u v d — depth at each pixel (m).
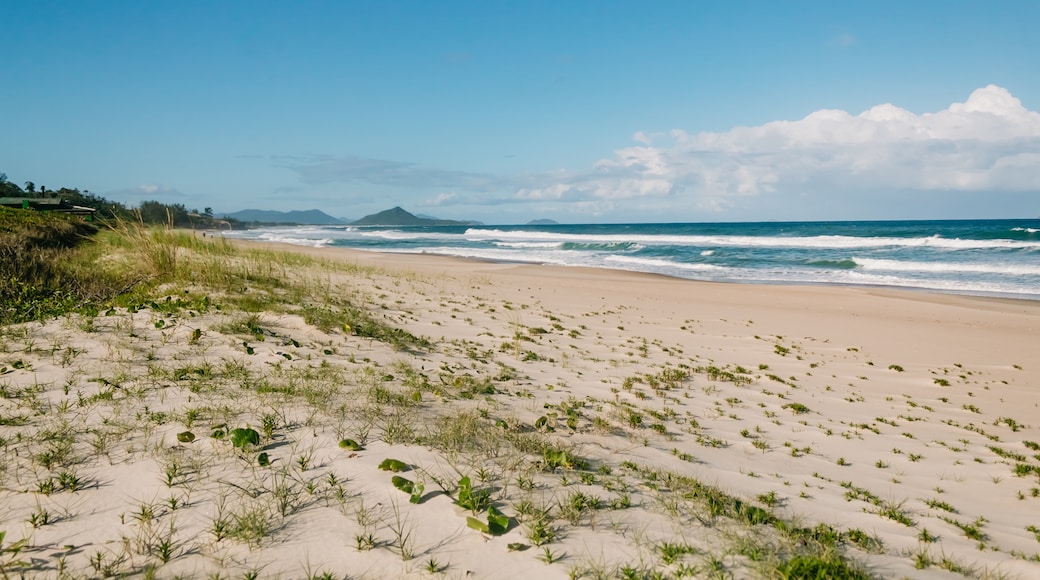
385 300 11.67
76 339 5.71
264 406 4.32
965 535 3.93
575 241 56.28
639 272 26.78
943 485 5.15
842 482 4.86
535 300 15.02
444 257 35.25
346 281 13.51
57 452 3.32
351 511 2.95
